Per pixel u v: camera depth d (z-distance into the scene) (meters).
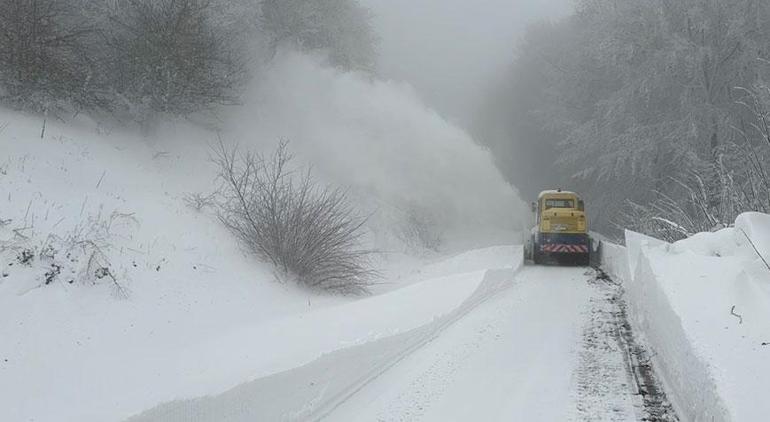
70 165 13.05
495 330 9.82
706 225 14.52
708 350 5.44
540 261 21.59
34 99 14.52
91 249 9.79
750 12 23.36
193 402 4.81
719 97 24.45
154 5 16.70
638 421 5.81
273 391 5.70
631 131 25.19
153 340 8.57
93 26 16.22
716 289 7.12
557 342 9.01
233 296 11.24
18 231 9.34
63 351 7.53
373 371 7.54
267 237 13.54
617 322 10.44
